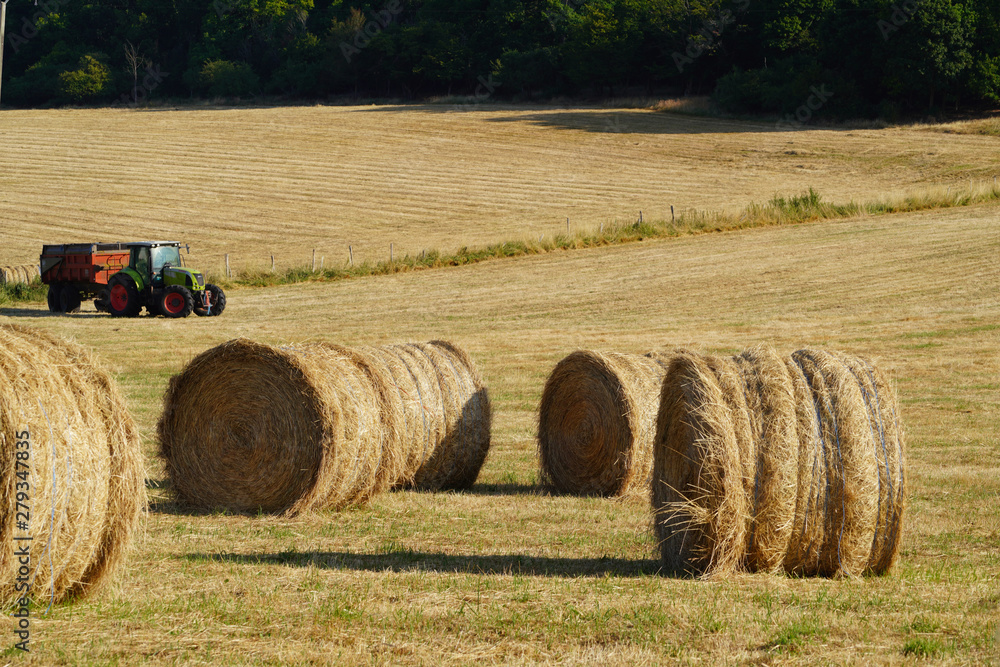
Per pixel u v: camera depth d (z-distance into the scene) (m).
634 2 120.12
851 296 37.56
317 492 13.66
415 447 15.45
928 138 85.88
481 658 7.89
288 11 142.50
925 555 11.58
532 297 40.62
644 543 12.21
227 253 55.53
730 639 8.36
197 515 13.87
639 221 57.31
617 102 115.38
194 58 141.50
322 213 66.88
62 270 39.88
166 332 33.41
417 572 10.45
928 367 26.11
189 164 83.25
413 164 83.12
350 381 14.36
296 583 9.93
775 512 10.30
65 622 8.62
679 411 10.78
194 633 8.36
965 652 8.12
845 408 10.51
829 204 58.97
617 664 7.75
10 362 8.54
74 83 133.38
